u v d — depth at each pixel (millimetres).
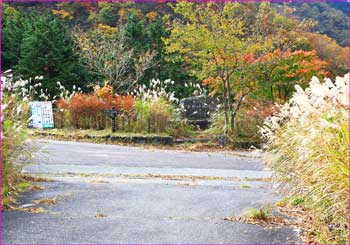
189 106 15609
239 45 12156
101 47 19953
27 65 18969
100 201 4492
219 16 12312
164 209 4242
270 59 12773
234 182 6184
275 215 4070
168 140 11664
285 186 5113
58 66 19266
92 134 12055
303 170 3951
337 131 3330
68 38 21906
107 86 15625
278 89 14539
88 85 19344
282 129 5965
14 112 5848
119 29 22297
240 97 12977
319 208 3217
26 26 21562
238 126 12336
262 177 6730
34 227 3455
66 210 4051
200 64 13609
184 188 5480
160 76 21156
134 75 20719
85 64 20750
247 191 5367
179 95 20406
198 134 12930
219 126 12992
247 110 12891
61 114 13602
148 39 21938
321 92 4180
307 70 13867
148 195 4906
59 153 8672
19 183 4977
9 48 21047
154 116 12594
